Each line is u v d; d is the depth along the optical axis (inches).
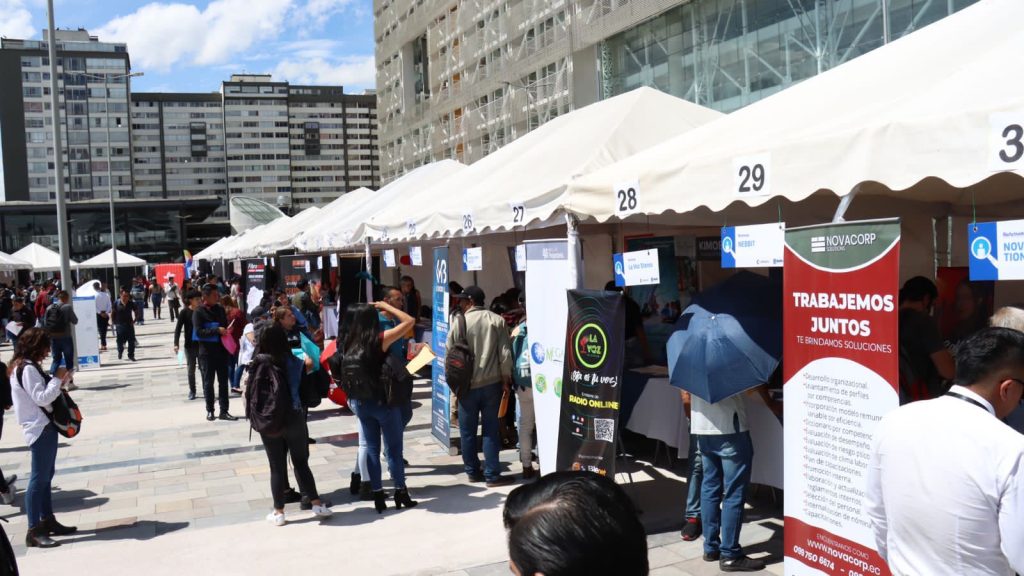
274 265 989.8
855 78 192.5
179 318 529.0
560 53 1395.2
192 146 7431.1
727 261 176.6
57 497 291.9
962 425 90.0
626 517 47.7
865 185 217.0
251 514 260.8
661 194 199.0
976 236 128.6
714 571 191.0
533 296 254.5
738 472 189.2
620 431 297.3
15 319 772.0
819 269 147.6
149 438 399.9
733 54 930.1
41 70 5644.7
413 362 330.6
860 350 138.6
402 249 714.2
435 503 263.9
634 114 324.5
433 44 2183.8
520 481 286.4
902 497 93.4
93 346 717.3
